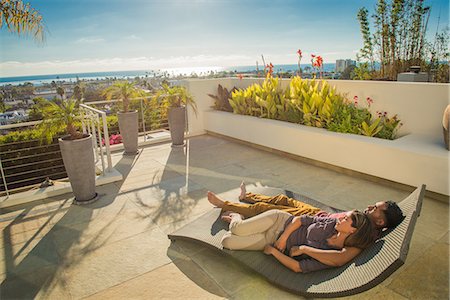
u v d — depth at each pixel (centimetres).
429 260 249
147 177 468
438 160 349
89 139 375
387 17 718
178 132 634
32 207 379
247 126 612
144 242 293
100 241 298
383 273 169
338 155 457
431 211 333
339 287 188
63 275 250
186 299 218
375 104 492
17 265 266
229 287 228
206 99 739
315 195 387
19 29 455
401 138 426
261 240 245
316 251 221
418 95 440
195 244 285
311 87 548
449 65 671
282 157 546
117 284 237
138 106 668
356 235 212
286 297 215
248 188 415
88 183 383
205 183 438
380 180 418
